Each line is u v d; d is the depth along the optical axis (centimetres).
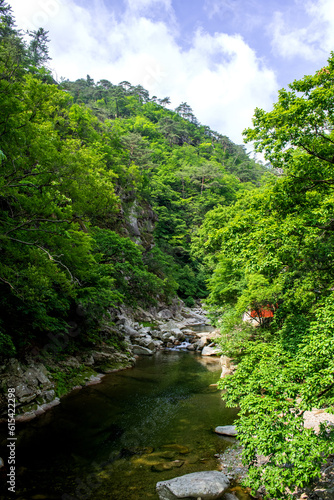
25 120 988
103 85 11838
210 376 1722
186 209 6800
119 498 656
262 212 1047
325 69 882
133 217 4325
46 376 1297
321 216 852
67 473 753
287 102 940
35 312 1227
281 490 520
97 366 1725
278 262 871
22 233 1155
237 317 1543
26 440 919
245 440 602
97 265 1833
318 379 600
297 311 1065
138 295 2681
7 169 1031
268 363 796
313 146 934
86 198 1573
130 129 9100
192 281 5641
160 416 1141
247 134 1021
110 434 984
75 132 3569
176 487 660
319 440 548
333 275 992
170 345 2602
